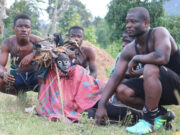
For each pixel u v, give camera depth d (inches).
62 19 497.7
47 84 150.7
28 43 166.6
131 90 135.8
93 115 143.8
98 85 152.8
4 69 163.2
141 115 142.3
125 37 169.6
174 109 171.8
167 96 134.6
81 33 177.5
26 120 133.2
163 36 130.3
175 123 148.1
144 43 135.4
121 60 141.4
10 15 378.3
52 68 152.2
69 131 126.2
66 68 149.6
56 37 158.1
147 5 460.8
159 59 126.4
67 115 141.6
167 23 458.3
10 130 121.0
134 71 138.7
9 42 166.6
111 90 139.5
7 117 137.1
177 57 136.4
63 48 154.5
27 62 155.6
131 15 133.5
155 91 126.6
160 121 133.3
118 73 139.7
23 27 161.8
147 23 134.5
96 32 886.4
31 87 171.5
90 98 148.5
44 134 120.1
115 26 475.8
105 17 496.4
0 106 153.7
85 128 128.3
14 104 159.8
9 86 165.5
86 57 183.8
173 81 133.0
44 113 146.0
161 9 456.4
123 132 129.5
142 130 127.8
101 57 328.8
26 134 118.0
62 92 148.1
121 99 139.5
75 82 149.9
